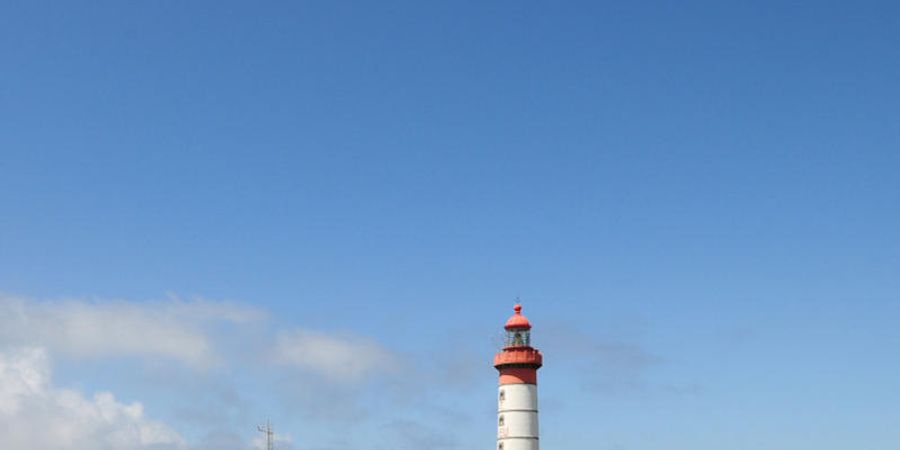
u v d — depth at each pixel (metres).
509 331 152.38
